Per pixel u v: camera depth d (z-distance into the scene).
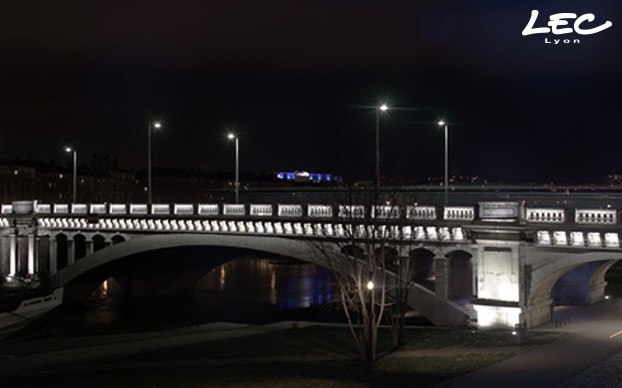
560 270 37.66
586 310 42.50
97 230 71.81
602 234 35.53
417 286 45.09
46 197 192.25
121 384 33.34
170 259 82.25
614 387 22.09
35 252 77.38
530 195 72.50
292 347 42.53
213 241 59.69
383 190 46.72
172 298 85.00
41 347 51.72
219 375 33.75
